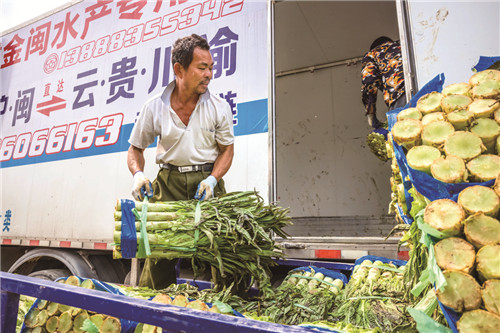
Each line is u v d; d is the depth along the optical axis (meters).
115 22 3.38
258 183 2.42
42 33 3.91
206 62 1.84
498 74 0.96
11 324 1.02
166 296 1.06
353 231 4.57
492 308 0.68
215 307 1.00
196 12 2.97
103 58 3.33
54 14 3.87
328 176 5.22
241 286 1.66
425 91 1.15
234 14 2.80
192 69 1.83
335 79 5.42
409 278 1.15
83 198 3.04
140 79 3.05
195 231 1.36
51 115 3.52
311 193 5.27
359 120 5.18
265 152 2.45
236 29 2.76
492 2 1.94
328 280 1.58
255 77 2.60
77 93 3.40
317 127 5.41
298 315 1.25
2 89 4.04
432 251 0.77
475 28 1.95
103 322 1.07
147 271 1.77
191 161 1.98
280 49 5.42
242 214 1.43
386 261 1.72
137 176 1.85
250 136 2.53
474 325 0.68
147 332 1.01
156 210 1.43
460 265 0.72
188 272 2.63
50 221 3.16
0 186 3.61
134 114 2.99
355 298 1.25
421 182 0.87
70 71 3.54
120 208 1.39
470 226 0.74
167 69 2.93
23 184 3.46
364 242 2.05
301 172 5.39
